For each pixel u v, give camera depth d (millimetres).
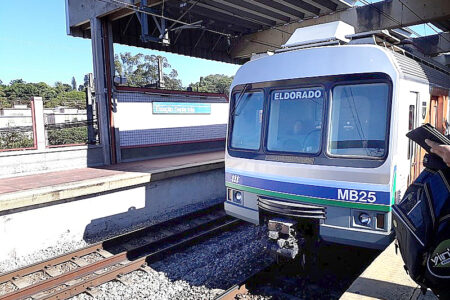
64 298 5406
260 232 5645
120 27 13930
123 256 6871
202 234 7773
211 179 11664
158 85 17797
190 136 14984
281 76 5504
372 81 4699
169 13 12906
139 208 9469
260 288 5480
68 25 12852
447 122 7555
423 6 12094
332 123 4945
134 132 12930
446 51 15734
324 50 5137
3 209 6895
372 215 4574
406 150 4891
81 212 8266
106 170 10570
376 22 13094
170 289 5629
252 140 5816
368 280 3518
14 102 28125
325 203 4887
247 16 14156
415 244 2232
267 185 5457
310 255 5594
